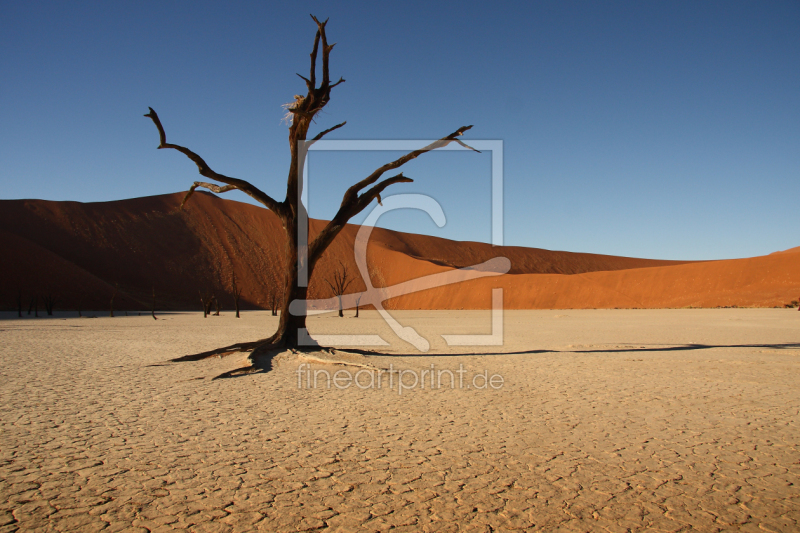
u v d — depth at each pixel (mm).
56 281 67438
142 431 6258
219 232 104000
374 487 4418
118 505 4016
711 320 36125
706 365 12453
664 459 5203
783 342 18500
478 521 3756
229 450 5473
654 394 8734
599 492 4324
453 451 5457
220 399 8289
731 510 3975
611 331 25781
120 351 15898
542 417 7039
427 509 3967
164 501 4098
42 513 3857
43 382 9922
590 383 9898
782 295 61875
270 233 110438
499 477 4672
